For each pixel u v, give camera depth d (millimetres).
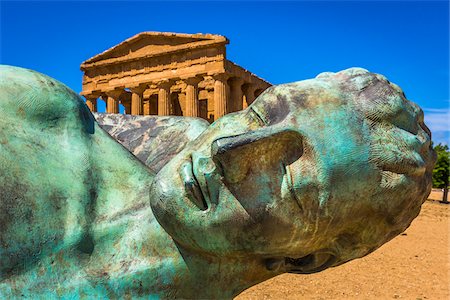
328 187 1704
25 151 1957
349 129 1740
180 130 2668
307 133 1727
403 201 1791
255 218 1757
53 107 2105
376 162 1736
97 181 2096
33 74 2158
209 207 1800
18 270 1835
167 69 36938
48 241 1891
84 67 40844
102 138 2254
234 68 36094
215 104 34688
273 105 1836
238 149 1718
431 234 17109
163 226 1884
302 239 1785
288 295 9078
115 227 2012
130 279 1915
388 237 1894
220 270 1960
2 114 1979
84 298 1876
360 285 10008
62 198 1969
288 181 1733
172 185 1836
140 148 2678
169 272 1939
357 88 1832
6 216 1833
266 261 1963
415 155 1797
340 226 1786
